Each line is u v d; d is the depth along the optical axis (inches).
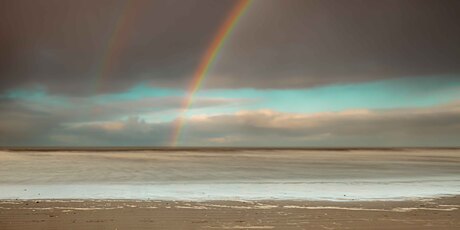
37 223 387.2
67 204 510.3
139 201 544.1
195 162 1481.3
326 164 1437.0
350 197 605.6
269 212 452.8
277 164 1412.4
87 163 1357.0
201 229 362.0
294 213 447.2
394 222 394.6
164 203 525.7
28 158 1582.2
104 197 596.1
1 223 386.3
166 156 1948.8
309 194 639.8
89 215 430.6
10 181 848.3
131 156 1887.3
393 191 682.8
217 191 674.2
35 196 605.6
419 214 442.9
